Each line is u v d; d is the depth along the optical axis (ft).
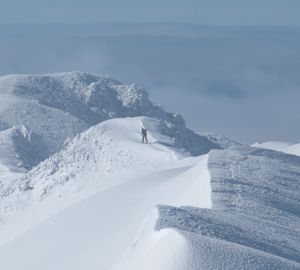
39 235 153.38
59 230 149.18
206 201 118.52
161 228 88.17
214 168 142.41
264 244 97.86
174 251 80.89
